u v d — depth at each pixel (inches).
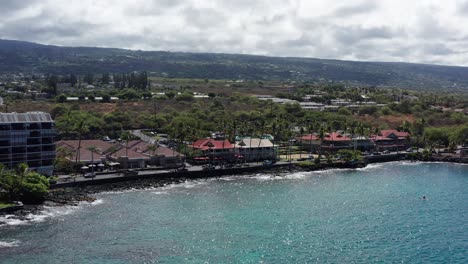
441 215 6368.1
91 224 5669.3
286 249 4995.1
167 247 4982.8
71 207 6368.1
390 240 5344.5
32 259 4586.6
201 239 5241.1
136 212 6215.6
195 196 7145.7
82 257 4665.4
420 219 6166.3
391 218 6186.0
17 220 5728.3
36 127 7504.9
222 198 7062.0
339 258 4788.4
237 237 5329.7
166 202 6756.9
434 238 5442.9
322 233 5526.6
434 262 4746.6
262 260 4692.4
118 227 5580.7
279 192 7529.5
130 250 4874.5
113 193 7234.3
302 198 7150.6
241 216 6131.9
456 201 7160.4
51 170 7706.7
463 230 5743.1
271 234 5452.8
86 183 7431.1
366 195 7445.9
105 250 4857.3
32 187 6402.6
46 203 6476.4
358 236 5452.8
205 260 4662.9
